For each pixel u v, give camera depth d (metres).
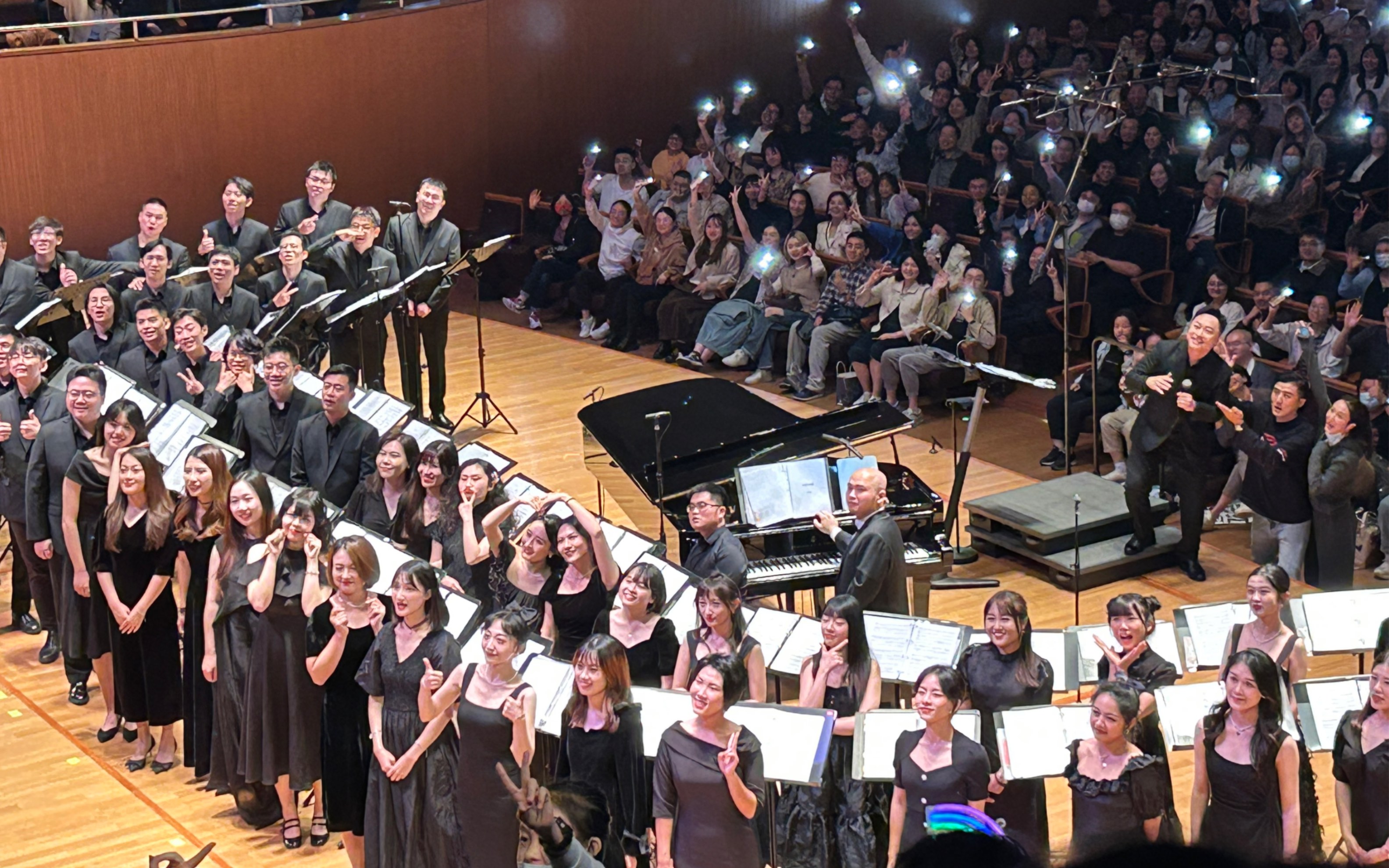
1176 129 16.45
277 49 16.12
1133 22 19.03
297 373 10.13
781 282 14.38
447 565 8.10
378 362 12.56
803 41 18.78
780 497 8.70
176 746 8.57
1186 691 6.30
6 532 11.27
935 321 13.35
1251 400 10.14
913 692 7.62
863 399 13.63
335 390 9.14
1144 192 14.21
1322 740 6.25
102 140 15.21
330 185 13.45
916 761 5.98
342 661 6.87
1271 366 11.46
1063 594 10.25
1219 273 12.65
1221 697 6.24
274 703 7.42
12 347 9.79
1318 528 9.63
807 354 14.10
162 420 9.25
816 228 14.95
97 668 8.62
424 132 17.33
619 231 15.62
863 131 17.22
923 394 13.37
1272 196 14.11
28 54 14.66
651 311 15.24
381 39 16.80
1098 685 5.97
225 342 10.70
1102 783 5.92
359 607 6.90
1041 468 12.27
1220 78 16.58
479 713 6.28
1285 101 15.79
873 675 6.56
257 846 7.68
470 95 17.53
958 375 13.34
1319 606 7.25
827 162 17.30
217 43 15.73
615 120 18.56
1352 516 9.60
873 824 6.45
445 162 17.56
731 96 19.22
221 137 15.92
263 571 7.36
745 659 6.67
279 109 16.25
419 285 11.90
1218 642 7.17
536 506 7.53
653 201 15.78
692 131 19.08
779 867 6.58
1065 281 11.90
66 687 9.38
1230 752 5.94
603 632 7.07
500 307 16.80
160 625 8.16
